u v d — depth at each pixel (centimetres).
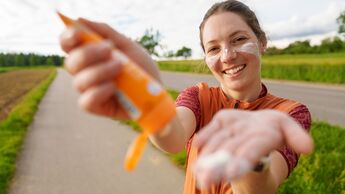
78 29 96
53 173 593
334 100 1449
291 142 97
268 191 135
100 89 89
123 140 824
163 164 603
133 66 99
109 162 645
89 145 784
